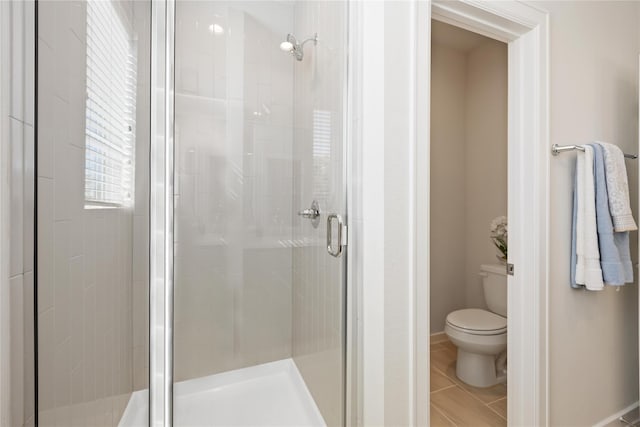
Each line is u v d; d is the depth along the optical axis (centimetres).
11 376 62
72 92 83
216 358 152
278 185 167
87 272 92
